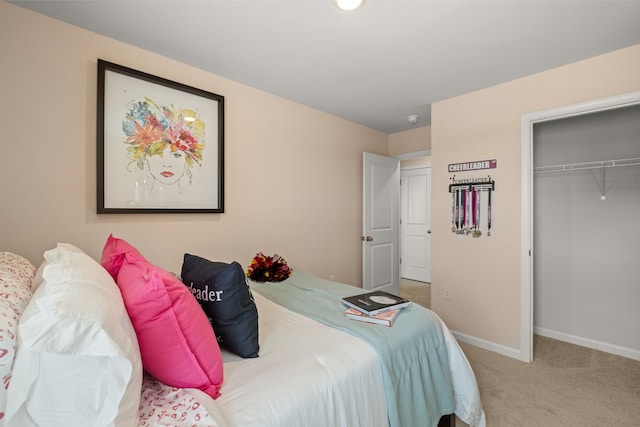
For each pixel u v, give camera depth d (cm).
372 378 114
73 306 64
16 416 62
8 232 155
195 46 195
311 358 113
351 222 359
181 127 214
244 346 114
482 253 262
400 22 169
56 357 63
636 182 246
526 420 169
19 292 85
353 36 183
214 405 84
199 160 224
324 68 225
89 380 66
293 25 172
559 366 230
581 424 166
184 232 219
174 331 86
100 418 66
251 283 224
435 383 143
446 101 284
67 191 171
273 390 94
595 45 193
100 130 179
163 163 206
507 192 248
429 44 192
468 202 269
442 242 288
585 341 269
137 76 193
